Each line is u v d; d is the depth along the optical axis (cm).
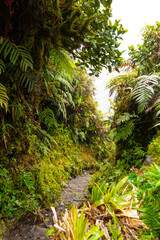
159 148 220
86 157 512
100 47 184
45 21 159
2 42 154
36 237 157
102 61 199
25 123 267
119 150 326
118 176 266
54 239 62
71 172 379
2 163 203
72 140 495
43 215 196
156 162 201
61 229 62
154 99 262
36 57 193
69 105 504
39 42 179
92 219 72
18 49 158
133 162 275
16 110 214
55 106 421
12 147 222
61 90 411
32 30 166
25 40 183
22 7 147
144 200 92
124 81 313
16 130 241
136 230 74
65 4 161
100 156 591
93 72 221
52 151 368
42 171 261
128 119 293
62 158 390
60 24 158
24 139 256
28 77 192
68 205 235
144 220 79
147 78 259
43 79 266
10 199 180
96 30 175
